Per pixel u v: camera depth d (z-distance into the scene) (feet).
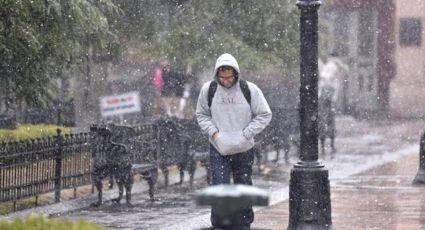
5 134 102.27
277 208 81.10
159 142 95.40
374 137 178.60
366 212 78.28
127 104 100.99
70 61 96.27
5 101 94.79
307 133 63.36
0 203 75.15
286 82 156.87
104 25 92.58
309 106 63.21
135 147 88.63
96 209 82.43
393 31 272.51
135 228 71.51
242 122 64.64
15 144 77.20
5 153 75.77
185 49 129.29
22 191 78.02
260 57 130.21
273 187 99.35
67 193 88.63
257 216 75.97
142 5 126.41
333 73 215.51
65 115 139.85
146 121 135.85
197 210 81.92
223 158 64.75
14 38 85.40
